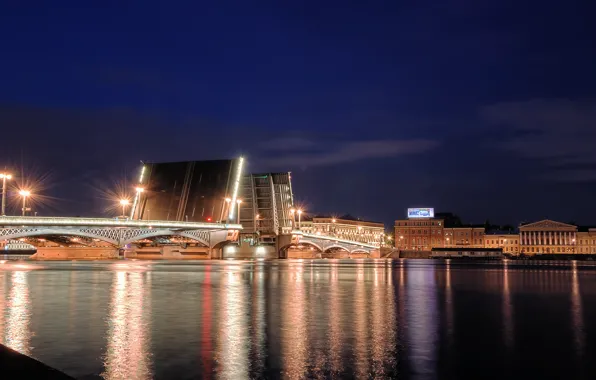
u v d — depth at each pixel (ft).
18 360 43.42
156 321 88.74
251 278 197.36
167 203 481.05
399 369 59.47
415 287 159.63
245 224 533.96
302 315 96.22
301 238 571.28
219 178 467.11
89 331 79.46
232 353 66.08
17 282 169.68
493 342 73.00
